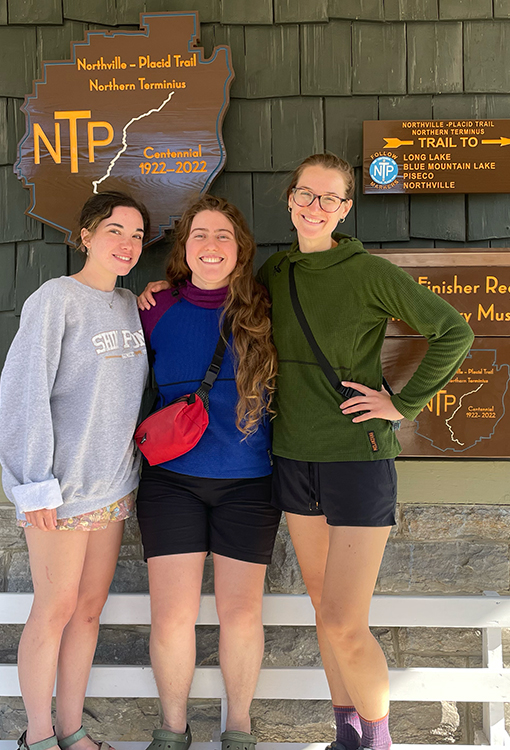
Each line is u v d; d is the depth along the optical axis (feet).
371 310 5.54
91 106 7.23
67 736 6.20
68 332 5.74
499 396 7.24
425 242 7.43
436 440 7.30
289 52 7.30
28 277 7.54
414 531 7.39
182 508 5.99
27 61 7.37
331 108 7.34
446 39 7.27
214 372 5.86
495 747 6.75
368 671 5.55
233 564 6.06
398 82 7.30
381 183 7.25
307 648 7.42
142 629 7.50
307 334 5.64
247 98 7.33
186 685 6.09
